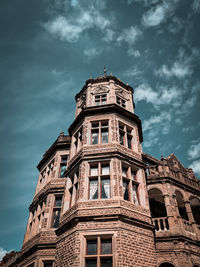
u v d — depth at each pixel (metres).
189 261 14.11
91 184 12.47
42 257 13.71
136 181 13.04
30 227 17.62
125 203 11.35
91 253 10.02
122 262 9.32
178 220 15.80
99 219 10.62
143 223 11.11
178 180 18.36
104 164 13.12
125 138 14.65
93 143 14.38
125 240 10.06
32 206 18.62
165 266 15.27
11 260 19.33
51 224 15.26
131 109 17.42
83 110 15.73
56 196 16.52
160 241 14.99
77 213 11.12
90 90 17.92
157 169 18.84
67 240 10.95
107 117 15.11
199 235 16.00
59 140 19.38
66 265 10.12
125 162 13.07
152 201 19.61
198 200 18.83
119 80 18.62
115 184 11.78
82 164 13.02
